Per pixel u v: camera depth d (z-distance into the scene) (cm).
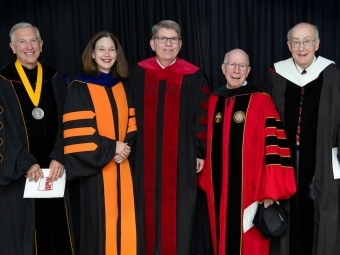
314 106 305
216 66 375
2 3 385
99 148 296
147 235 325
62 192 311
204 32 379
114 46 311
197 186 339
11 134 305
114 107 309
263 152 302
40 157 314
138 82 329
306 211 310
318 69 309
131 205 316
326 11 365
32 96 314
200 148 323
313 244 311
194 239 348
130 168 319
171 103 321
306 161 306
